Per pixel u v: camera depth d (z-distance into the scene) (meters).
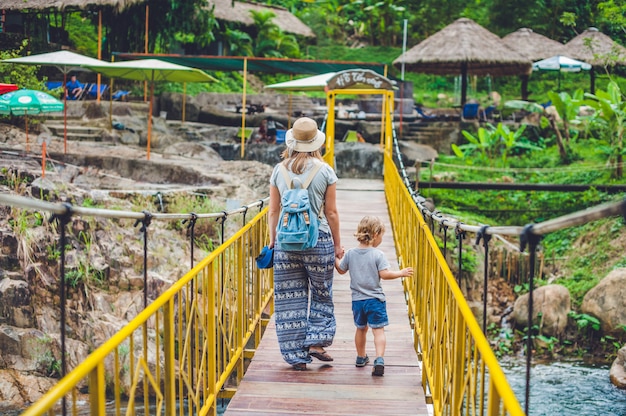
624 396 11.03
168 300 3.33
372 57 39.62
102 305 10.68
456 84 34.72
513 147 21.34
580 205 17.36
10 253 10.82
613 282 13.25
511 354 13.16
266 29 32.41
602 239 15.48
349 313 6.68
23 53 20.19
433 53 23.33
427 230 5.05
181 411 3.52
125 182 14.16
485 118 23.06
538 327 13.38
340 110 24.89
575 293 14.25
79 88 21.28
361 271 5.04
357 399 4.51
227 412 4.31
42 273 10.73
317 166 4.64
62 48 22.33
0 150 14.87
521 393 11.12
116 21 23.16
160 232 12.12
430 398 4.82
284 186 4.66
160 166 15.16
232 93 27.14
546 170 19.05
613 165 18.67
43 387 10.21
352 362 5.20
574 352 13.09
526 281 14.74
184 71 16.39
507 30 37.34
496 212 17.59
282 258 4.75
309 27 38.94
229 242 4.65
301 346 4.86
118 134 18.47
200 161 16.39
